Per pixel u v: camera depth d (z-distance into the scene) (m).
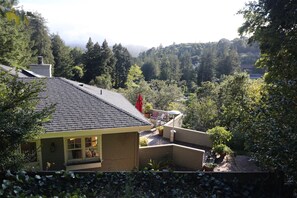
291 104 3.90
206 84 22.31
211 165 9.59
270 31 9.30
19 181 3.54
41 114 4.89
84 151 7.92
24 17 2.06
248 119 4.74
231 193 4.12
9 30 20.70
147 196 3.77
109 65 52.66
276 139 3.72
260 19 10.48
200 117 16.08
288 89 4.10
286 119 3.85
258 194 4.18
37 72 14.99
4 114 4.39
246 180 4.36
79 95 9.16
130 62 59.00
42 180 3.79
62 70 46.25
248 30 11.10
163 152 10.45
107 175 4.14
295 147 3.45
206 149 12.24
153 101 23.83
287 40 8.39
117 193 3.85
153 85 29.48
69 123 7.30
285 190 4.14
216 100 18.11
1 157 4.31
